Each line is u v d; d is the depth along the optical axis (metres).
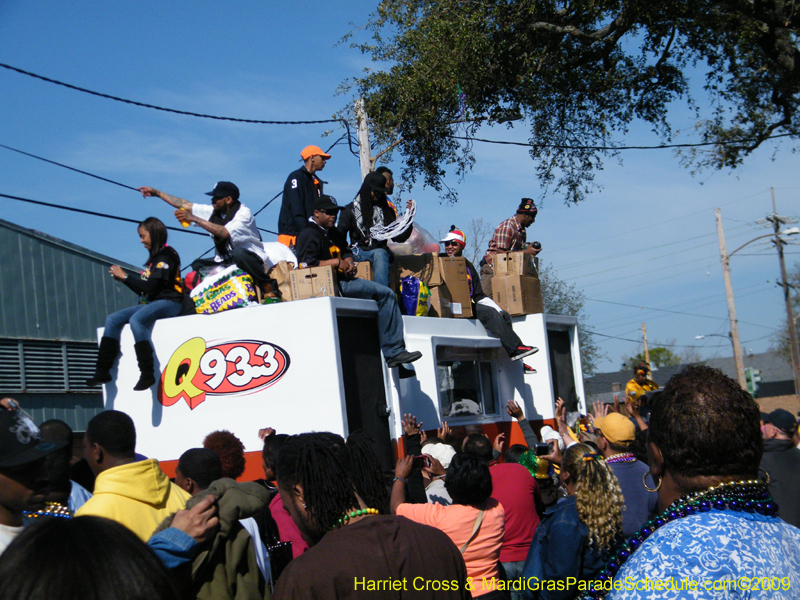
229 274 5.90
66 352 16.38
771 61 12.86
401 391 6.28
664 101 13.53
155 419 5.82
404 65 13.64
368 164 12.52
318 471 2.59
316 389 5.34
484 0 13.08
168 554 2.49
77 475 4.22
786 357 63.41
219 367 5.66
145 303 6.18
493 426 7.50
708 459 1.94
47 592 1.35
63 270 16.62
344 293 6.07
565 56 13.22
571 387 8.99
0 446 2.48
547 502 5.56
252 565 2.87
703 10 12.25
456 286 7.70
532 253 9.34
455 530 3.99
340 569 2.31
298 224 7.61
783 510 4.96
